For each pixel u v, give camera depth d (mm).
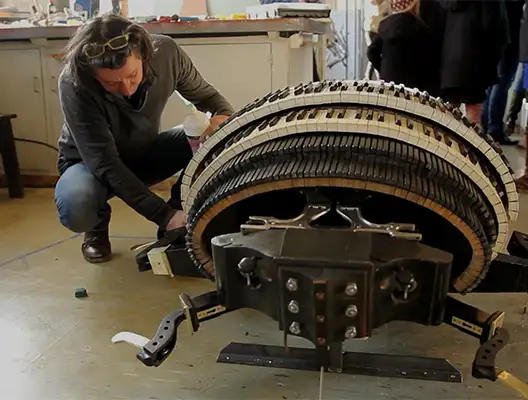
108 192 1713
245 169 943
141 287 1641
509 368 1179
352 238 830
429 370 1119
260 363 1174
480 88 2812
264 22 2439
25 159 2918
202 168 1100
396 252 824
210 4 3533
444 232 987
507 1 3084
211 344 1299
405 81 2834
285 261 803
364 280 783
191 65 1795
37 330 1393
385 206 986
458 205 865
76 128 1521
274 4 2562
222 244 891
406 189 846
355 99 986
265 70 2564
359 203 948
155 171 1938
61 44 2682
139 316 1460
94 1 3102
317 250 813
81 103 1502
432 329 1338
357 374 1138
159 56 1643
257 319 1417
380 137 912
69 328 1400
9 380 1178
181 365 1214
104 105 1556
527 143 2750
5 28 2643
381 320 849
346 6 4969
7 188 2877
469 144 1003
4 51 2756
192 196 1054
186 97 1854
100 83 1476
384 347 1265
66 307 1519
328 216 929
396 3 2742
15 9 3164
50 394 1128
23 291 1625
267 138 953
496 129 4012
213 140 1074
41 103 2807
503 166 1023
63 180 1675
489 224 927
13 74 2785
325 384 1123
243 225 933
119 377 1179
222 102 1869
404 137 905
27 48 2725
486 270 968
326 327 815
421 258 822
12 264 1834
